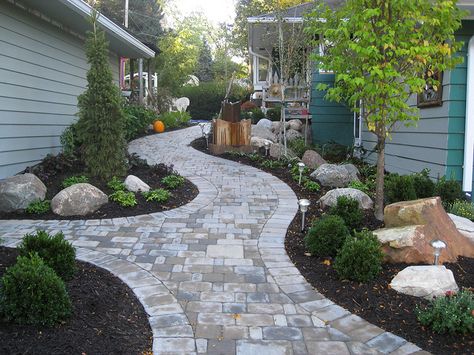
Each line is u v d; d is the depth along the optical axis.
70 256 3.54
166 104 18.12
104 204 5.99
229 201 6.55
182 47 25.77
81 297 3.25
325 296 3.54
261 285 3.74
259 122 13.32
